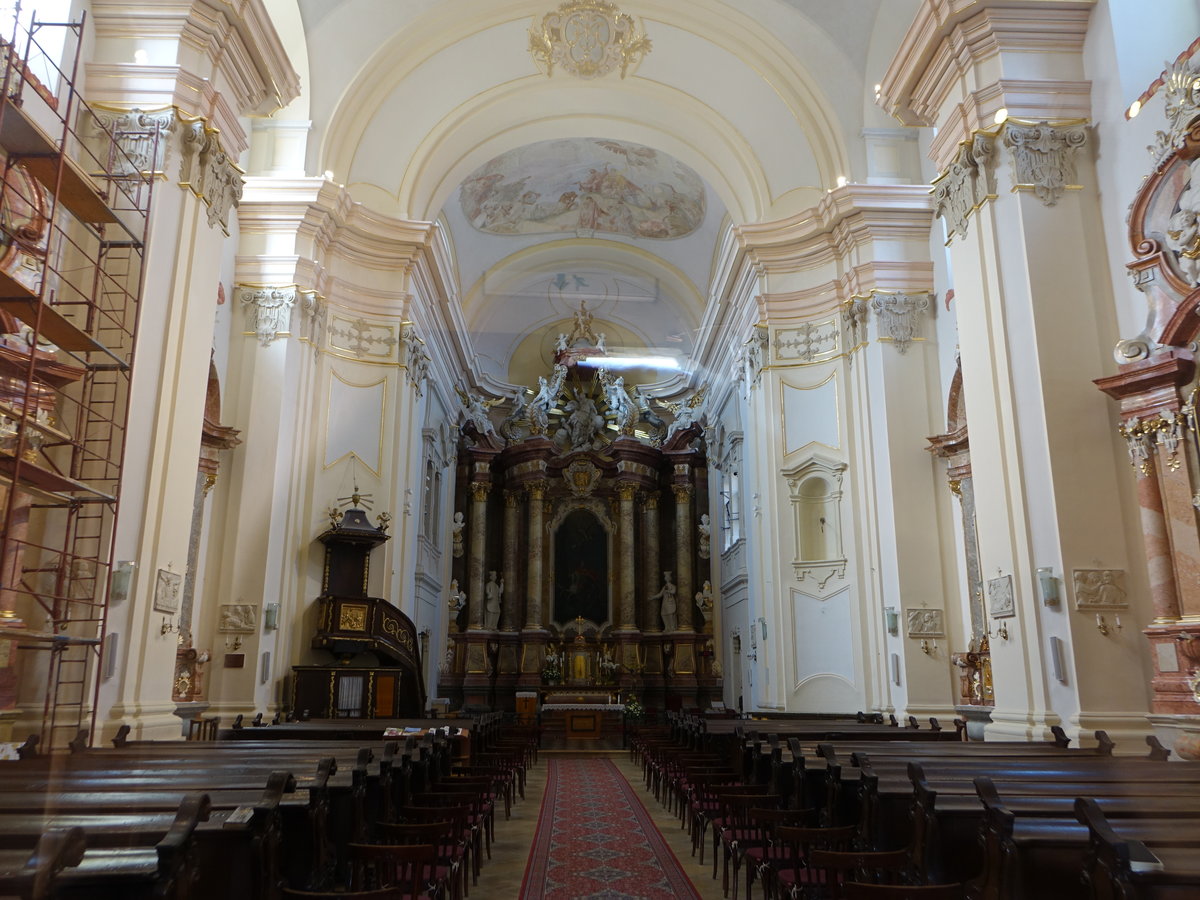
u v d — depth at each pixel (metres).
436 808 5.16
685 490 23.09
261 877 3.29
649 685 21.92
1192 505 7.25
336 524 13.60
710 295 19.12
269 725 10.72
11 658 6.16
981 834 3.66
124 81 8.57
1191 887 2.81
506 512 23.28
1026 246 8.38
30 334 7.07
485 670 21.58
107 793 4.09
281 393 13.12
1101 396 8.02
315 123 14.33
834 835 4.35
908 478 12.98
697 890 5.83
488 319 23.80
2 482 6.09
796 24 14.20
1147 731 7.29
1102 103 8.62
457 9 14.34
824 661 13.88
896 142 14.59
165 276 8.35
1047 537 7.92
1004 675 8.32
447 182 16.75
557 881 6.07
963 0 8.92
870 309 13.84
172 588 8.18
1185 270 7.44
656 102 16.03
